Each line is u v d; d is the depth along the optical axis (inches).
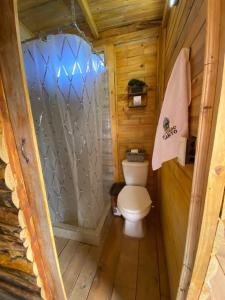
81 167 64.1
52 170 68.9
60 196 72.6
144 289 50.1
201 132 21.8
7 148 25.8
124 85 80.4
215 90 19.7
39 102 59.8
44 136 64.3
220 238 24.0
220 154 20.2
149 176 88.0
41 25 70.2
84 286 51.8
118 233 73.6
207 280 27.1
